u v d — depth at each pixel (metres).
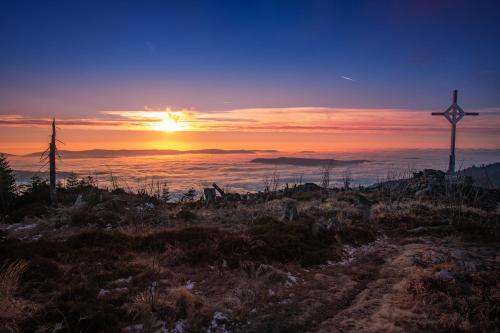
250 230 16.94
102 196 27.50
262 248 13.91
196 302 9.31
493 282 10.18
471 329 8.08
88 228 19.09
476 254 14.31
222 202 30.00
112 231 16.23
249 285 10.89
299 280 11.82
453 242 16.73
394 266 13.23
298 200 31.02
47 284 10.19
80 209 23.36
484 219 20.55
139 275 11.08
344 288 11.06
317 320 9.00
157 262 12.89
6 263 11.02
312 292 10.69
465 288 10.00
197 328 8.34
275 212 23.22
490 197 28.31
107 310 8.67
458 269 11.23
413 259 13.48
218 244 14.29
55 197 28.02
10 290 9.48
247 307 9.45
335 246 15.70
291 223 17.84
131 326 8.29
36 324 7.99
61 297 9.30
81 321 8.02
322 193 33.75
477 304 9.03
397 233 19.25
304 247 14.64
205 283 11.20
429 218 21.02
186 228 16.91
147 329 8.12
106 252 13.55
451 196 26.67
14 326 7.77
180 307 8.99
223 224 20.25
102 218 20.94
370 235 17.81
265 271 12.02
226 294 10.28
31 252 12.77
